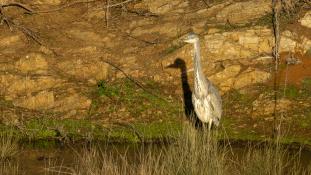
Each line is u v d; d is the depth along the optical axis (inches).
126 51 705.0
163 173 472.4
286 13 707.4
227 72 656.4
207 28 711.7
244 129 598.9
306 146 569.3
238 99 634.8
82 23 753.0
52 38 727.7
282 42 674.2
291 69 655.8
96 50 706.8
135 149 571.8
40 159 551.5
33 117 623.8
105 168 474.6
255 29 691.4
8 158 552.4
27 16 761.0
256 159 497.4
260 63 666.8
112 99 642.2
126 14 767.1
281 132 587.2
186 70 670.5
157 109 629.0
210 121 568.1
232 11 728.3
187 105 634.2
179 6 759.7
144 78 669.9
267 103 622.5
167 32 722.8
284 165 528.4
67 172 512.7
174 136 546.9
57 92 650.8
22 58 689.0
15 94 654.5
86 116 625.0
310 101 621.3
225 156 525.0
